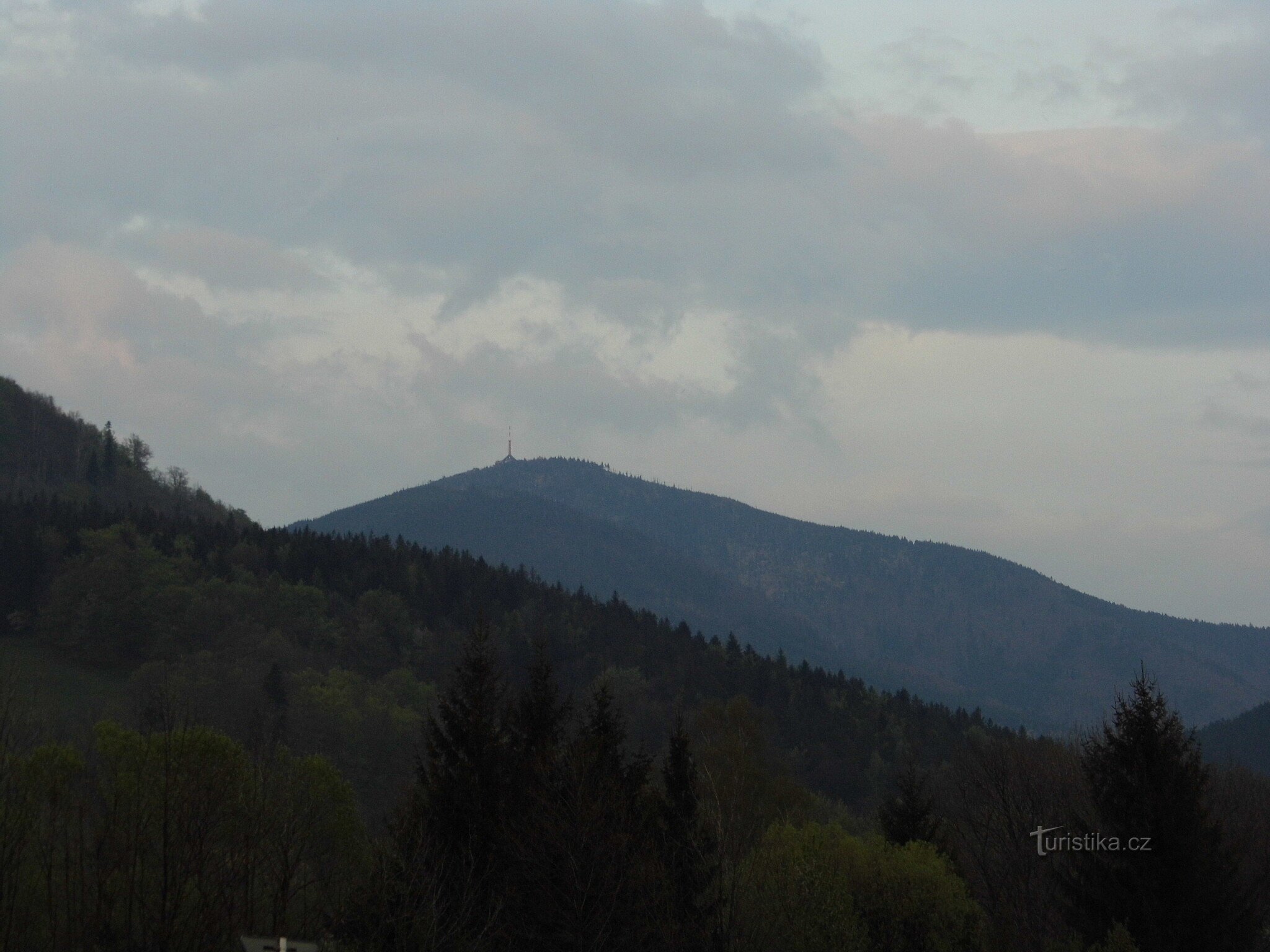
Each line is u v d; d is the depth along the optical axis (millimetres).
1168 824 54625
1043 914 70875
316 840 61844
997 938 71250
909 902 65312
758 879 64375
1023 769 80312
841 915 63250
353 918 42781
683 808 60500
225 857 52031
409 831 48469
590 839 49344
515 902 48844
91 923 47438
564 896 48219
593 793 51812
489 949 45719
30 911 49344
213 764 56312
